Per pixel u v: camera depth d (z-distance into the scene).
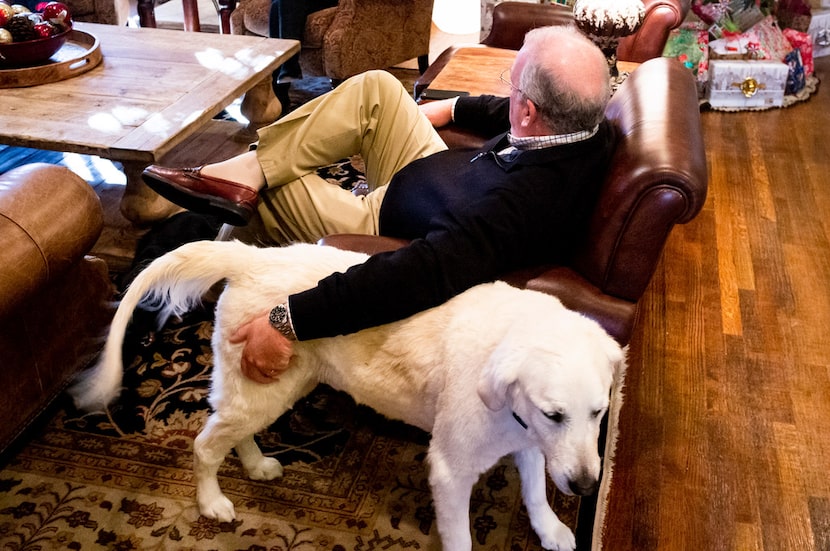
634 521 1.69
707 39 4.02
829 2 4.79
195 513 1.63
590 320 1.25
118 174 2.92
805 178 3.29
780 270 2.64
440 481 1.36
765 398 2.06
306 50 3.61
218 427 1.50
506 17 3.19
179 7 4.96
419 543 1.58
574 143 1.55
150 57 2.80
